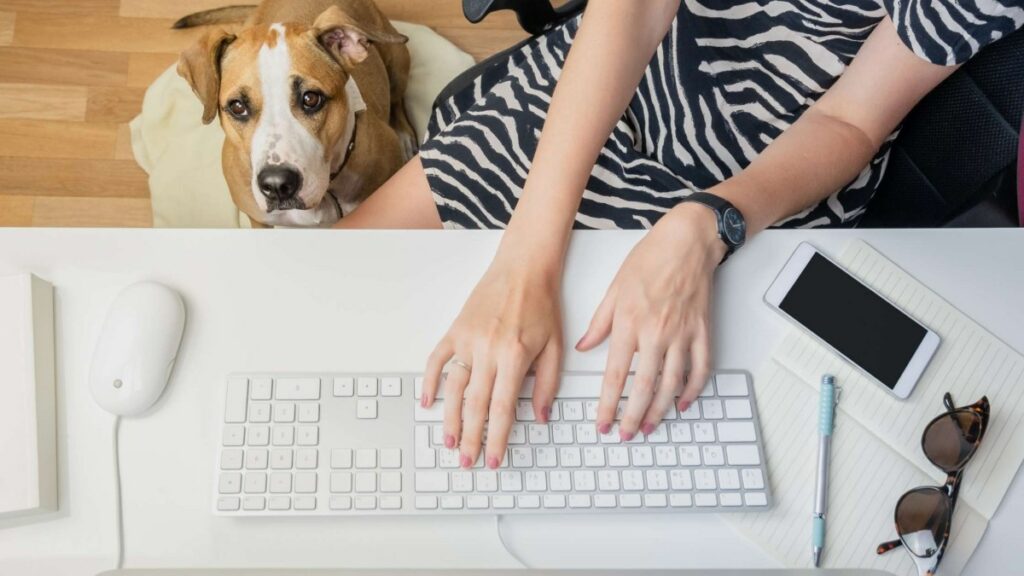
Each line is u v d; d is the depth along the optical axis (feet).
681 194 3.38
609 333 2.59
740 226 2.68
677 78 3.43
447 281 2.66
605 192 3.37
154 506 2.33
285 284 2.61
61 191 5.12
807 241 2.75
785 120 3.33
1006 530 2.41
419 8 5.61
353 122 4.36
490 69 3.97
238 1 5.62
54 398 2.40
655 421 2.46
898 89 2.94
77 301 2.53
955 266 2.72
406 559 2.33
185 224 4.89
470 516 2.38
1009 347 2.60
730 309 2.67
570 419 2.48
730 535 2.41
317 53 4.01
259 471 2.35
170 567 2.11
